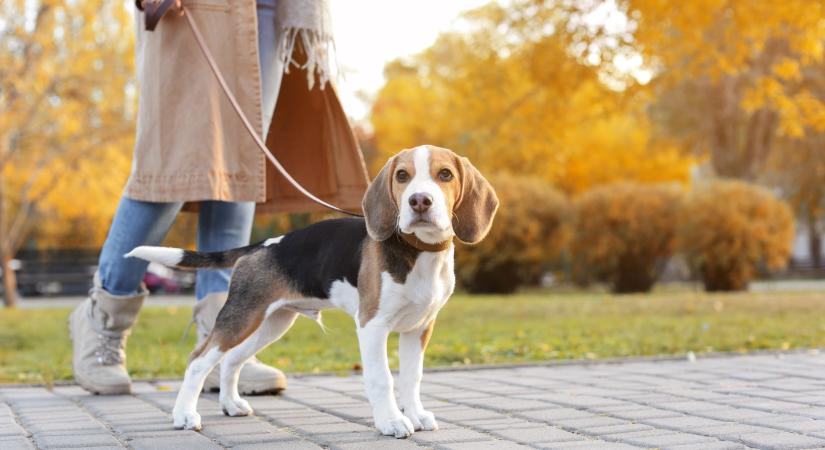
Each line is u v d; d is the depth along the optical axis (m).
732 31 13.95
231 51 4.62
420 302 3.53
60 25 20.00
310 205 5.08
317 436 3.53
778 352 6.67
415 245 3.48
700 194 20.62
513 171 25.38
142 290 5.00
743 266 20.12
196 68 4.56
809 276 34.25
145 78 4.61
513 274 22.17
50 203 22.92
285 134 5.06
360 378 5.67
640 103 16.84
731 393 4.60
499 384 5.18
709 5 12.89
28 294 29.55
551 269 25.72
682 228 20.53
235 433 3.65
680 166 31.22
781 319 10.05
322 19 4.79
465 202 3.57
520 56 16.33
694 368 5.79
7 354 7.87
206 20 4.58
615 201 21.73
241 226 5.04
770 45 21.02
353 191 4.96
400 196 3.45
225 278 5.02
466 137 20.19
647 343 7.54
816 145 29.88
